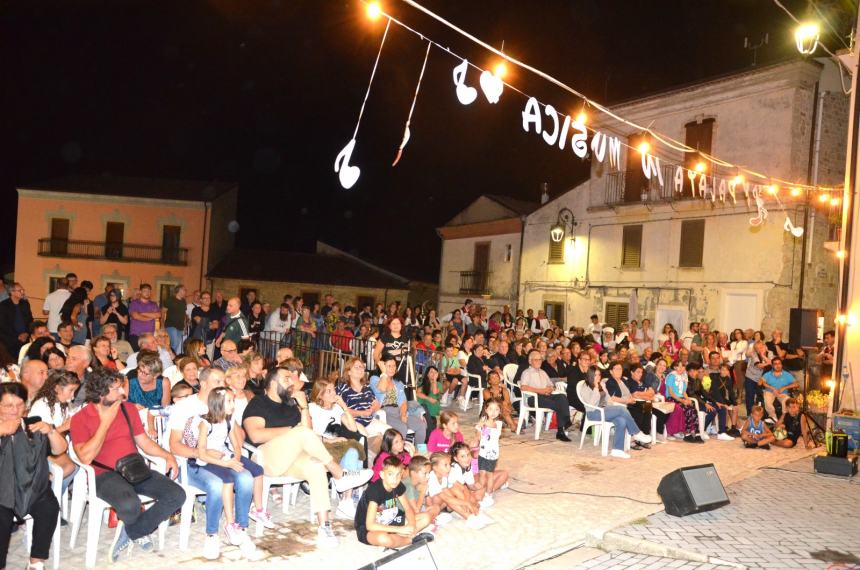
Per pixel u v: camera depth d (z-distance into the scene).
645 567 5.77
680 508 7.03
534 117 6.30
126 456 5.37
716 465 9.80
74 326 10.80
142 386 7.07
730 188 13.57
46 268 34.53
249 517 6.08
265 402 6.48
